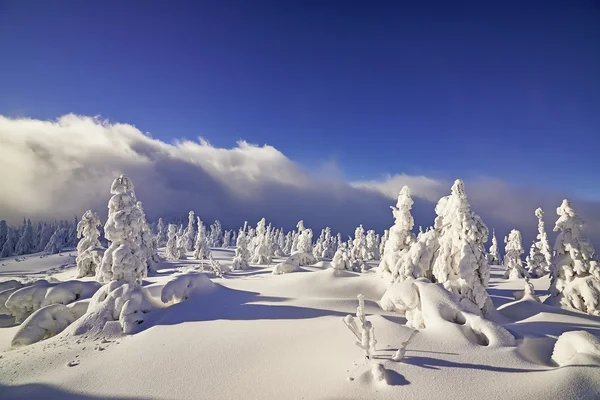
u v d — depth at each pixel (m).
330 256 99.38
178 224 177.25
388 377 9.26
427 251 24.02
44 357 14.26
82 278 44.81
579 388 8.09
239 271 53.69
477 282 18.12
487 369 9.46
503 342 11.05
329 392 9.28
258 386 10.53
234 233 159.38
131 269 22.66
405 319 18.12
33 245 98.31
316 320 17.34
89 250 45.25
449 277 19.58
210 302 21.61
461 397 8.35
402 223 29.89
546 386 8.35
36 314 18.80
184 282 23.36
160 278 39.22
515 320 18.45
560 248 21.69
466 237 18.89
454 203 19.58
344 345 12.41
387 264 29.94
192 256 92.38
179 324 17.41
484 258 18.58
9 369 13.25
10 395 11.14
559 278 21.62
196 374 11.80
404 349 10.11
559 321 15.23
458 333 11.55
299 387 10.04
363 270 44.12
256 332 15.66
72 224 112.50
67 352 14.73
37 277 53.50
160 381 11.47
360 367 10.05
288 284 30.39
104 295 20.53
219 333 15.80
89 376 12.16
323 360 11.48
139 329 17.47
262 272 48.50
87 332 16.97
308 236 87.88
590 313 19.41
